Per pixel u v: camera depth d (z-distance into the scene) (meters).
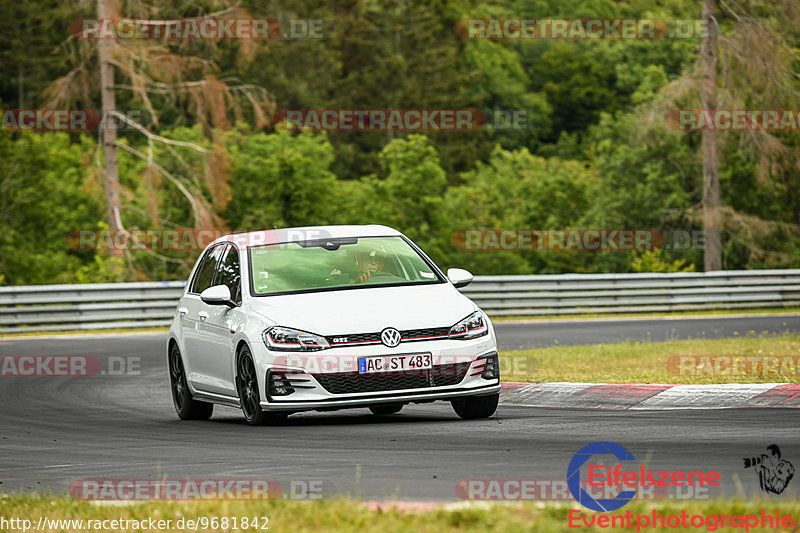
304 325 36.91
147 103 134.00
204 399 42.78
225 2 135.12
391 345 36.50
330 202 196.50
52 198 191.25
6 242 178.38
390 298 38.19
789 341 64.81
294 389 36.44
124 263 125.62
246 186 189.12
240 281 40.41
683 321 95.56
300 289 39.38
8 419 45.03
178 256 160.25
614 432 33.91
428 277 40.44
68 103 132.38
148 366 67.12
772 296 112.56
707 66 138.88
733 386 41.88
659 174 185.12
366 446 32.59
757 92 144.12
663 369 51.75
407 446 32.25
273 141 194.38
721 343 64.56
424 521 20.83
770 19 140.12
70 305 95.12
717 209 142.25
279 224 187.62
